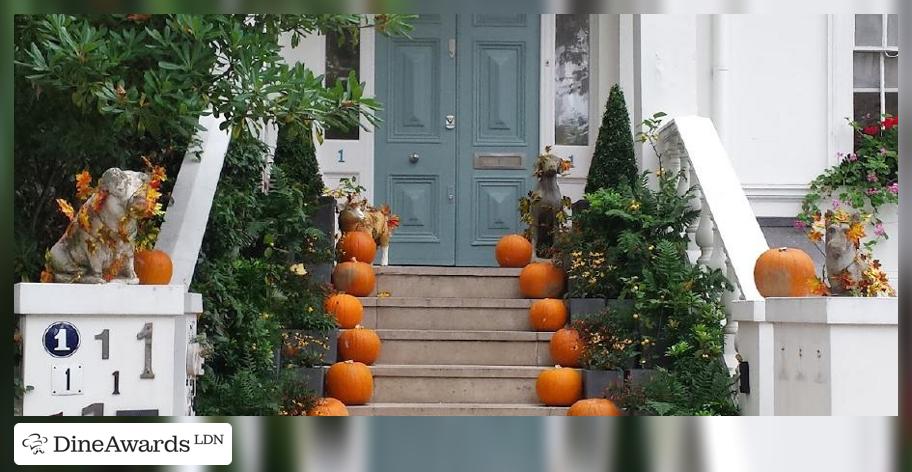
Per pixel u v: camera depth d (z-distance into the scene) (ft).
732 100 33.68
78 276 17.28
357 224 31.55
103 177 17.44
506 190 35.58
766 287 23.71
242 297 25.09
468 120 35.60
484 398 27.14
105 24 20.95
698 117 29.86
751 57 33.78
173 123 19.95
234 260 25.43
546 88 35.73
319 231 28.53
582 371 26.68
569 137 36.11
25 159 21.93
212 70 20.75
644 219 28.17
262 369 24.20
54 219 22.71
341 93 20.74
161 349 16.85
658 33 32.48
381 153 35.35
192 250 22.50
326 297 28.14
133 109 19.43
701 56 33.04
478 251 35.37
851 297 17.44
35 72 19.92
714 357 25.17
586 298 28.55
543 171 32.55
